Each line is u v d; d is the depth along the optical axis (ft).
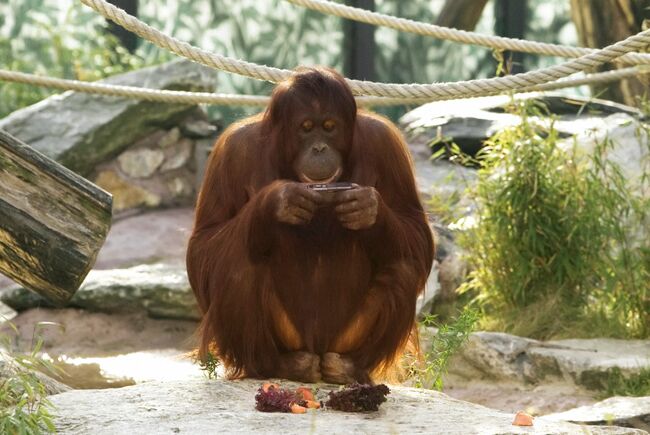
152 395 21.61
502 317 40.24
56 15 66.49
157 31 29.27
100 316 43.55
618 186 39.65
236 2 68.95
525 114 41.42
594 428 19.77
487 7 74.18
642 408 27.07
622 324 38.24
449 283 43.60
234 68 29.76
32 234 19.67
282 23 69.87
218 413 20.18
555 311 39.06
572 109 56.75
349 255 23.61
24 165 19.48
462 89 28.73
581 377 32.53
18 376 21.34
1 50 63.93
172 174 57.67
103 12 28.84
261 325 23.72
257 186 23.81
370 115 25.13
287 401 20.61
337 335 24.29
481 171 41.98
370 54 71.15
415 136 55.62
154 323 43.47
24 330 42.22
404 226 24.16
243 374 24.27
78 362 36.96
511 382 33.83
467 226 42.19
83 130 55.01
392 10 72.13
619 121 49.03
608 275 38.47
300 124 22.72
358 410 20.67
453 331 28.45
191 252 24.71
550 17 74.84
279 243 23.32
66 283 20.16
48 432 19.04
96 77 60.70
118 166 56.65
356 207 21.20
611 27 58.80
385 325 23.79
